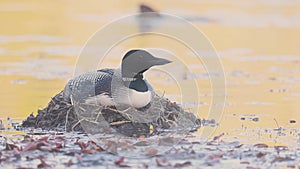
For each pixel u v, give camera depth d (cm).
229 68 2125
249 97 1602
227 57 2373
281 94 1655
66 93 1258
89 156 1027
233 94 1648
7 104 1499
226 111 1418
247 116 1362
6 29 3122
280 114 1387
